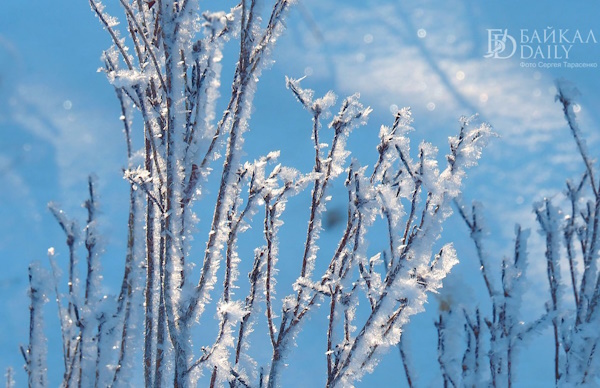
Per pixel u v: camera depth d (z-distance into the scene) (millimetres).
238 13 1786
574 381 2189
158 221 1771
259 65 1749
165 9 1684
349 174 1780
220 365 1737
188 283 1713
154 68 1749
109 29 1818
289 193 1826
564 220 2371
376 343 1753
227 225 1815
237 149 1740
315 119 1847
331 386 1781
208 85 1720
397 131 1803
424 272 1788
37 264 1912
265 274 1877
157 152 1757
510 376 2160
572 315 2293
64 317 1911
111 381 1821
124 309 1844
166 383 1714
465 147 1755
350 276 1776
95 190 1898
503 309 2189
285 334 1819
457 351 2201
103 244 1879
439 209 1733
